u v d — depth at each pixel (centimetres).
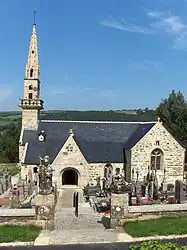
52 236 2536
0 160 9138
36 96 5441
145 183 4072
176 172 4966
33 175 4897
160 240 2481
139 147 4822
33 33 5572
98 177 4778
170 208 2881
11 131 10956
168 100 9512
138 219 2797
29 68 5447
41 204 2694
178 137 7781
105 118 12144
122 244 2406
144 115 12938
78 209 3406
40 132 5275
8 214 2678
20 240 2441
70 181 4956
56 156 4697
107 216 3095
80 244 2403
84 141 5184
